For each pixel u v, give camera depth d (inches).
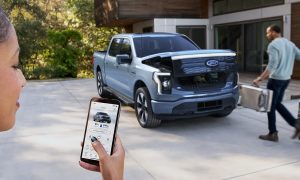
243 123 265.6
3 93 31.0
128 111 315.9
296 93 359.3
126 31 821.9
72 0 1065.5
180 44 302.2
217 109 251.8
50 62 656.4
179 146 213.6
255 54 580.1
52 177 170.1
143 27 703.7
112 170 41.2
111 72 329.4
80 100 375.6
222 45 650.8
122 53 308.0
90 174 172.9
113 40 339.0
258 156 193.5
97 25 834.2
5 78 30.9
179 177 167.3
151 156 196.5
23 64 679.1
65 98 389.7
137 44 292.0
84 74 970.7
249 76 534.3
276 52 211.9
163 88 236.8
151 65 256.5
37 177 170.4
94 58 389.4
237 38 613.9
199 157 193.9
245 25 594.9
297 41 485.1
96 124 49.3
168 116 243.8
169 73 236.1
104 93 370.0
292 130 241.9
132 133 243.9
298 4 481.1
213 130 248.4
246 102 227.8
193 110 242.5
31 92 439.5
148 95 249.6
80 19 1064.2
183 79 241.9
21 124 274.5
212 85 248.4
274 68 212.8
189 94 240.1
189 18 666.2
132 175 170.2
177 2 659.4
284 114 220.5
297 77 486.6
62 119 290.0
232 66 250.4
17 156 201.2
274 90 216.8
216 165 181.8
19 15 783.7
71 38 661.9
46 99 385.4
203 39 669.3
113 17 663.1
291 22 494.0
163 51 290.7
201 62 239.5
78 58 691.4
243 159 189.3
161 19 637.9
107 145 47.6
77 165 185.0
